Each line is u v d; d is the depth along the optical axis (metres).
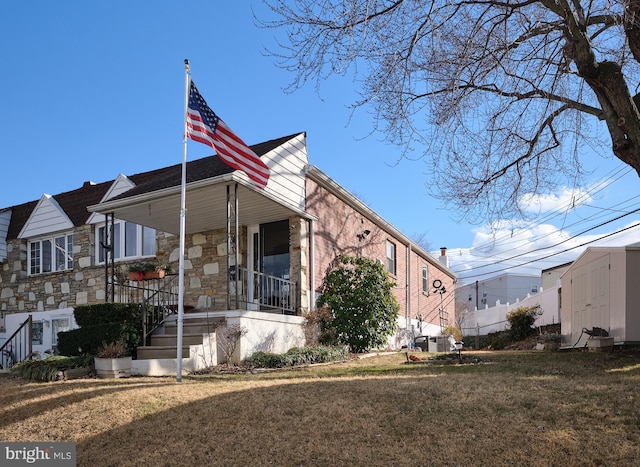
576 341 14.67
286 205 12.86
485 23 9.57
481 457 5.15
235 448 5.65
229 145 10.24
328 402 6.66
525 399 6.49
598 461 4.98
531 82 10.19
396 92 9.35
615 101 7.81
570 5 8.49
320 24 8.59
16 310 18.34
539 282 50.28
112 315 10.13
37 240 18.55
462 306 45.06
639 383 7.32
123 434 6.20
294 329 12.69
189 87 9.54
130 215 13.18
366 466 5.14
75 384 8.29
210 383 8.17
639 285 11.85
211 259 14.59
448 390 7.02
